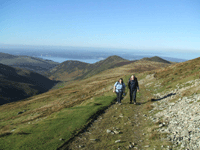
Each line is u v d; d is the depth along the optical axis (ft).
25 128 31.04
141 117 35.47
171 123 26.40
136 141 23.53
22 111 138.10
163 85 67.00
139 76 123.54
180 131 22.25
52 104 135.13
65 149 22.76
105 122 33.99
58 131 29.07
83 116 37.24
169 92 51.57
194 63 78.02
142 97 59.00
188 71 69.56
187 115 26.37
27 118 100.48
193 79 50.03
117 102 51.03
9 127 44.32
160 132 24.32
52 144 24.07
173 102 38.55
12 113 138.21
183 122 24.66
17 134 27.73
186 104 32.19
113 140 24.68
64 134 27.71
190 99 34.12
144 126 29.53
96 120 35.63
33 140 25.27
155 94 57.62
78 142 25.02
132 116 36.76
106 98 58.18
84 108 44.45
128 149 21.16
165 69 99.55
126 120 34.17
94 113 39.73
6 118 124.06
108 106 47.73
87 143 24.43
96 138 26.09
